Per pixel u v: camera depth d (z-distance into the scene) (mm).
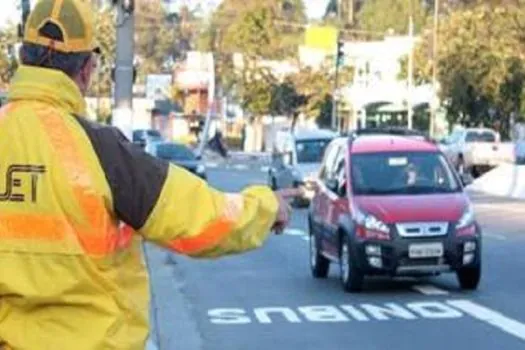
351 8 135125
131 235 4676
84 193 4512
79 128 4613
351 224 21359
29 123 4602
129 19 23312
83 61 4797
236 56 117125
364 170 22359
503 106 75500
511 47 74438
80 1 4848
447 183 22188
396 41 103938
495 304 19812
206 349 16031
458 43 75875
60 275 4484
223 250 4727
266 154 99250
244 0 124188
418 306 19781
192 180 4688
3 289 4488
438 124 93875
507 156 66875
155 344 15852
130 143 4715
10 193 4527
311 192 5223
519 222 37062
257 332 17531
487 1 75438
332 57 109062
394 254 20859
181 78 108125
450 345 16172
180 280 24109
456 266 21094
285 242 31781
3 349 4496
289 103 110812
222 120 118250
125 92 23422
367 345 16281
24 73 4727
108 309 4535
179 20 130625
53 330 4492
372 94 101000
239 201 4789
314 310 19625
